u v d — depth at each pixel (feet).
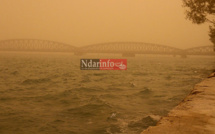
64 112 35.32
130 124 28.43
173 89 60.49
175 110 19.62
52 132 25.93
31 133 25.68
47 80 88.84
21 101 44.80
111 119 30.81
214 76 53.72
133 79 94.32
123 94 53.52
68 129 26.99
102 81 86.58
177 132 13.64
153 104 41.01
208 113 18.38
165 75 112.78
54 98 48.14
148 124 28.40
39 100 45.96
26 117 32.30
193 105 21.65
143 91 57.16
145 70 162.40
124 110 36.06
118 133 25.30
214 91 30.58
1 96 50.57
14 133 25.66
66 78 99.30
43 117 32.32
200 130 14.03
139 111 35.40
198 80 82.12
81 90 60.95
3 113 34.50
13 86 69.82
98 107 38.32
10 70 147.02
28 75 113.50
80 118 31.76
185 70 155.53
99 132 25.80
